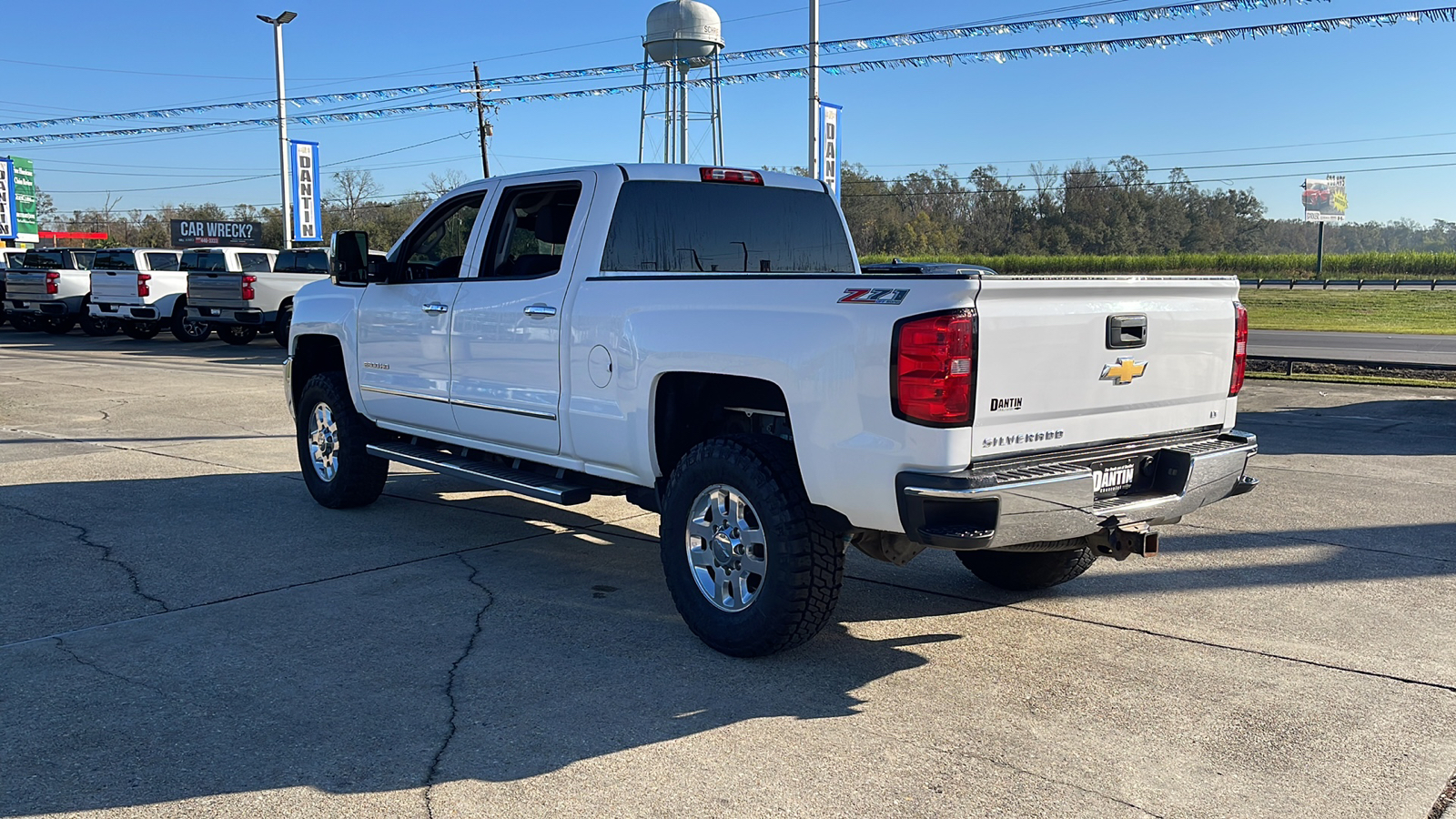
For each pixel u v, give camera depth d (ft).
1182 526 22.11
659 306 15.08
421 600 16.71
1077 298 12.92
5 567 18.39
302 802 10.26
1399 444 32.65
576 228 16.99
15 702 12.56
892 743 11.72
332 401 22.27
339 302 22.22
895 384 12.10
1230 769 11.16
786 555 13.42
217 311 65.87
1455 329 98.32
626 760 11.23
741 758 11.30
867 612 16.52
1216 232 384.27
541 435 17.26
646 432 15.29
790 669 13.98
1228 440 15.10
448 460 19.33
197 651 14.34
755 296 13.87
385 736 11.73
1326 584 17.93
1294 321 109.91
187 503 23.57
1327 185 365.20
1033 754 11.46
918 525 12.07
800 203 19.30
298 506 23.44
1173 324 14.14
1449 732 12.12
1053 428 12.96
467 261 19.13
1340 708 12.78
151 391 45.19
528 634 15.17
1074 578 17.72
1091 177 366.84
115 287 71.87
